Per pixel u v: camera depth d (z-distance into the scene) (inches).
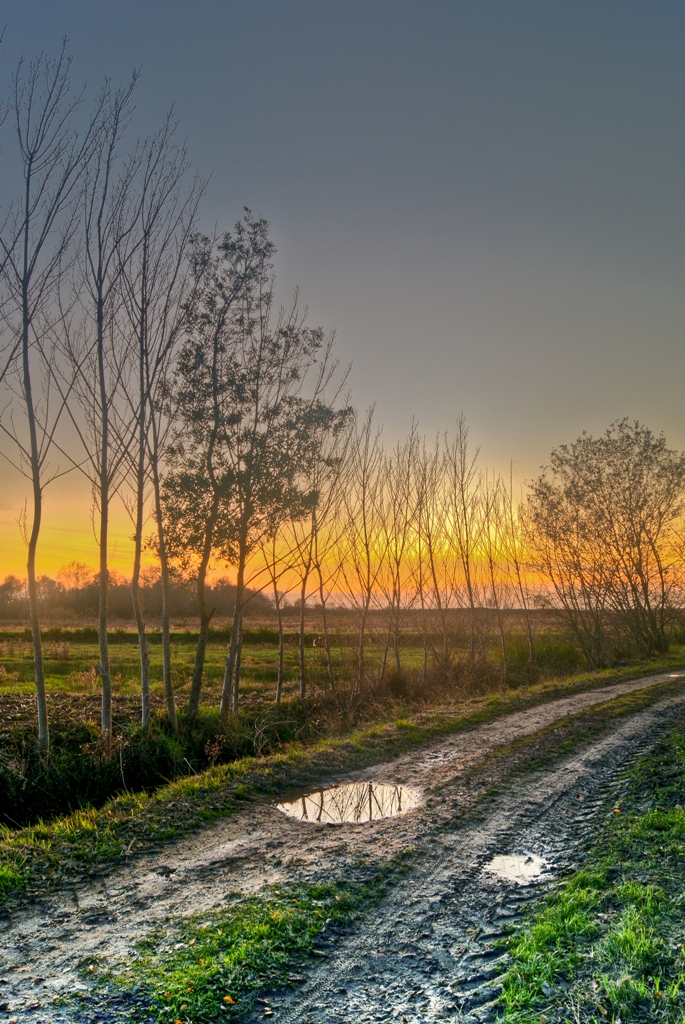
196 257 629.9
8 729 520.7
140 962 214.1
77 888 276.7
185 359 621.9
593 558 1318.9
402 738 560.7
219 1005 190.7
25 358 522.9
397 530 919.0
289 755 502.3
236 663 653.3
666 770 439.2
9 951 224.1
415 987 201.2
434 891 271.1
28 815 426.6
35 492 512.1
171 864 301.7
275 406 646.5
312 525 749.3
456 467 1057.5
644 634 1435.8
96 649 1336.1
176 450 625.0
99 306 573.0
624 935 216.7
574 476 1350.9
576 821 356.8
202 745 567.5
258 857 308.8
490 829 345.1
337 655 1206.3
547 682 957.8
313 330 669.9
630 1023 175.3
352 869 293.0
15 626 1905.8
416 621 986.7
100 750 495.2
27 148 534.9
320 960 217.6
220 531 626.8
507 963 213.3
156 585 1635.1
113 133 581.0
